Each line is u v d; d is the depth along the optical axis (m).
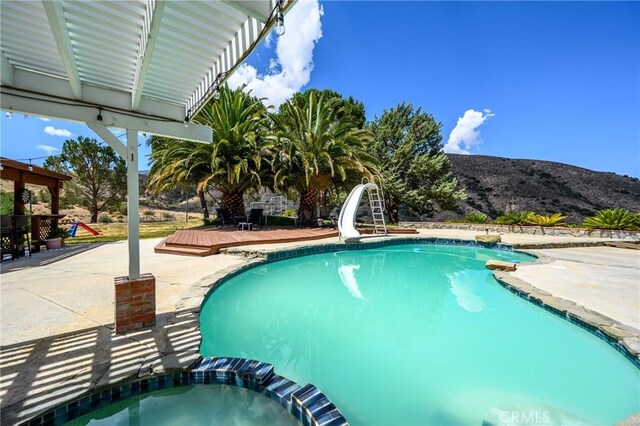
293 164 12.93
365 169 12.08
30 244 7.86
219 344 3.14
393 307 4.33
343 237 9.70
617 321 3.17
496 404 2.23
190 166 12.29
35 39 2.29
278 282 5.67
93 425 1.88
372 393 2.37
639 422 1.86
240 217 13.09
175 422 1.91
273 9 1.89
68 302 3.61
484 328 3.57
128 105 3.03
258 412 2.02
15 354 2.34
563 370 2.67
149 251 7.73
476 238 10.08
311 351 3.01
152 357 2.32
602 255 7.68
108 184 20.84
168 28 2.38
